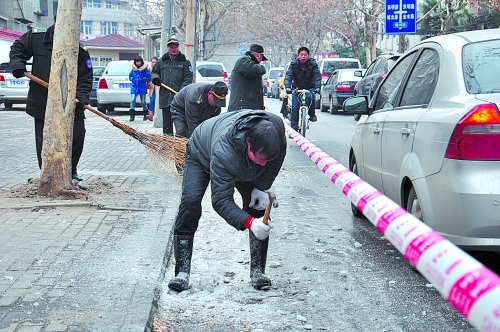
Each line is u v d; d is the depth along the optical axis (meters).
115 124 7.21
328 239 6.17
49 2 71.62
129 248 5.32
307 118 14.28
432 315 4.21
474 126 4.27
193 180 4.50
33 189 7.49
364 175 6.75
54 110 7.23
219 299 4.49
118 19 106.81
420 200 4.74
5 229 5.87
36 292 4.25
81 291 4.29
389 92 6.32
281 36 70.25
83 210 6.72
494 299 1.45
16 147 12.91
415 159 4.91
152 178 8.92
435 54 5.39
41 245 5.36
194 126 8.34
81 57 7.73
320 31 60.66
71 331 3.61
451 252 1.63
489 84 4.63
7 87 24.55
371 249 5.82
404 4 22.08
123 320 3.79
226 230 6.47
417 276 5.03
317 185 9.12
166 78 11.13
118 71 22.70
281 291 4.67
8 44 36.66
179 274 4.64
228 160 3.91
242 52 69.38
